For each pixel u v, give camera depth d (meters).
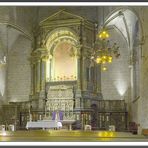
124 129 28.08
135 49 27.62
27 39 33.03
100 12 29.75
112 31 31.38
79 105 28.50
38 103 29.94
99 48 21.38
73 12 31.69
